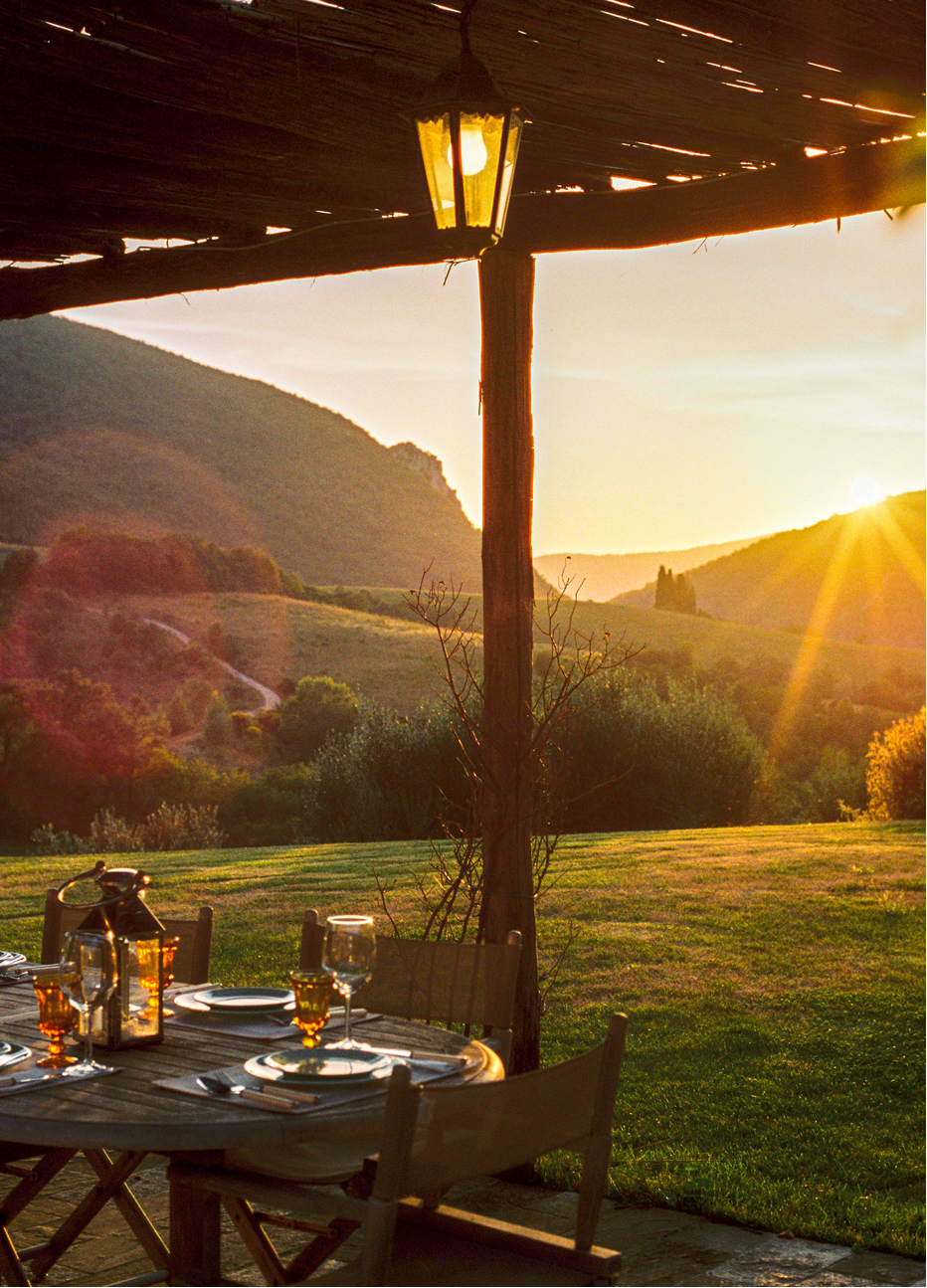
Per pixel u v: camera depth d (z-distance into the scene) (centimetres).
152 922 268
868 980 771
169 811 3722
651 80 338
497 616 443
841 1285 346
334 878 1234
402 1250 242
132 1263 357
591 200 401
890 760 2066
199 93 341
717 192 381
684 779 2191
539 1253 239
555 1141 228
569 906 1032
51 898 377
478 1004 329
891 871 1195
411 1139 196
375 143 371
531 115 360
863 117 355
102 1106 221
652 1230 390
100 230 429
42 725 5094
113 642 8050
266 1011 293
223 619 8869
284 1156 281
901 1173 444
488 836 445
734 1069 586
